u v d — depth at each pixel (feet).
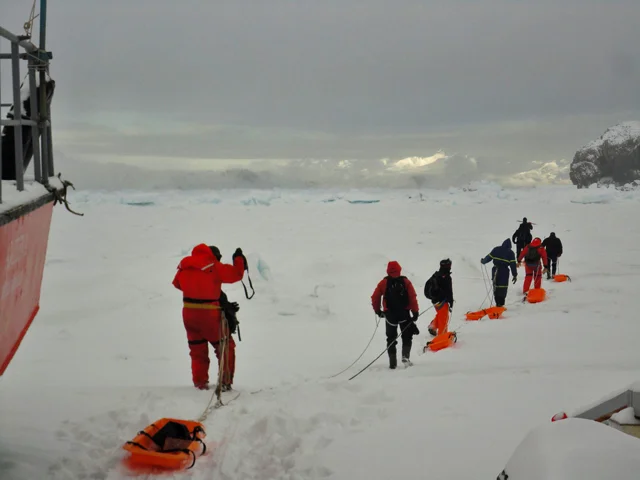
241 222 150.30
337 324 43.91
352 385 21.67
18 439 16.16
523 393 19.98
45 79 16.89
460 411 18.04
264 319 45.52
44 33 16.97
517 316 42.65
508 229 130.93
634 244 98.84
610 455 7.25
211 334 22.50
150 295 54.19
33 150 16.55
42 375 28.55
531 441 8.17
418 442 15.55
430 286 36.24
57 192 17.15
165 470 14.78
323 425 17.33
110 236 112.78
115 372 29.37
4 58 14.53
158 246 96.27
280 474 14.46
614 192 245.65
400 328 29.22
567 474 7.03
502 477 8.32
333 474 13.97
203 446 15.81
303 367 30.71
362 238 111.55
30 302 16.02
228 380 22.79
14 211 12.52
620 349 30.22
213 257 22.59
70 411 19.03
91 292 55.01
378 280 60.49
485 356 29.53
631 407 10.75
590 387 20.67
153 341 38.32
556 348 30.89
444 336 33.65
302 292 54.39
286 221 153.99
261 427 17.42
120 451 15.72
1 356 13.21
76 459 15.23
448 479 13.28
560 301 48.42
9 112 17.25
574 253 86.84
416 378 23.29
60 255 81.41
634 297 48.88
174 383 26.55
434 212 187.42
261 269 60.13
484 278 62.69
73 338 38.91
